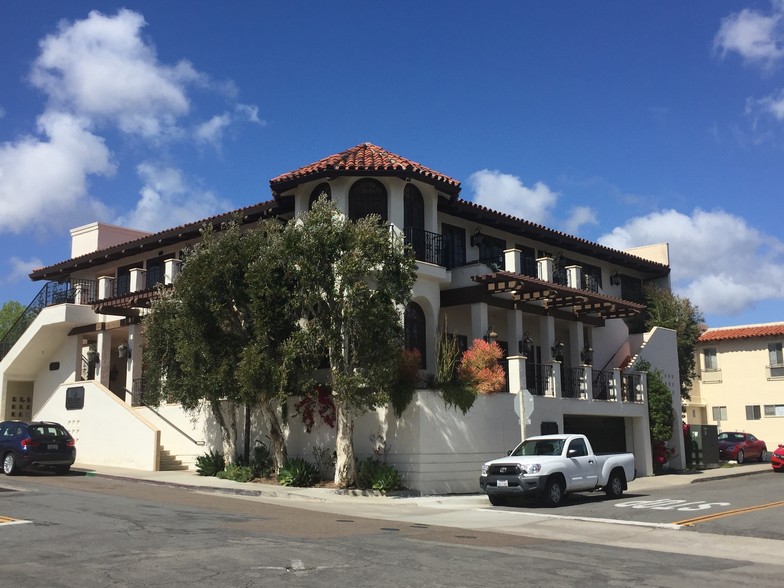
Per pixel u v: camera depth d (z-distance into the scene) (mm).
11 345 33125
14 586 8023
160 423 26875
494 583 9000
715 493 21500
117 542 10805
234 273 20719
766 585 9391
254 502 17594
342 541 11758
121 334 32031
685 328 34000
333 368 19828
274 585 8383
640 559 11234
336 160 23391
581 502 19125
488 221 27031
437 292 24016
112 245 35875
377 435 21109
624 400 28125
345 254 19359
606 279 33625
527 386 24953
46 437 22812
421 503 18641
